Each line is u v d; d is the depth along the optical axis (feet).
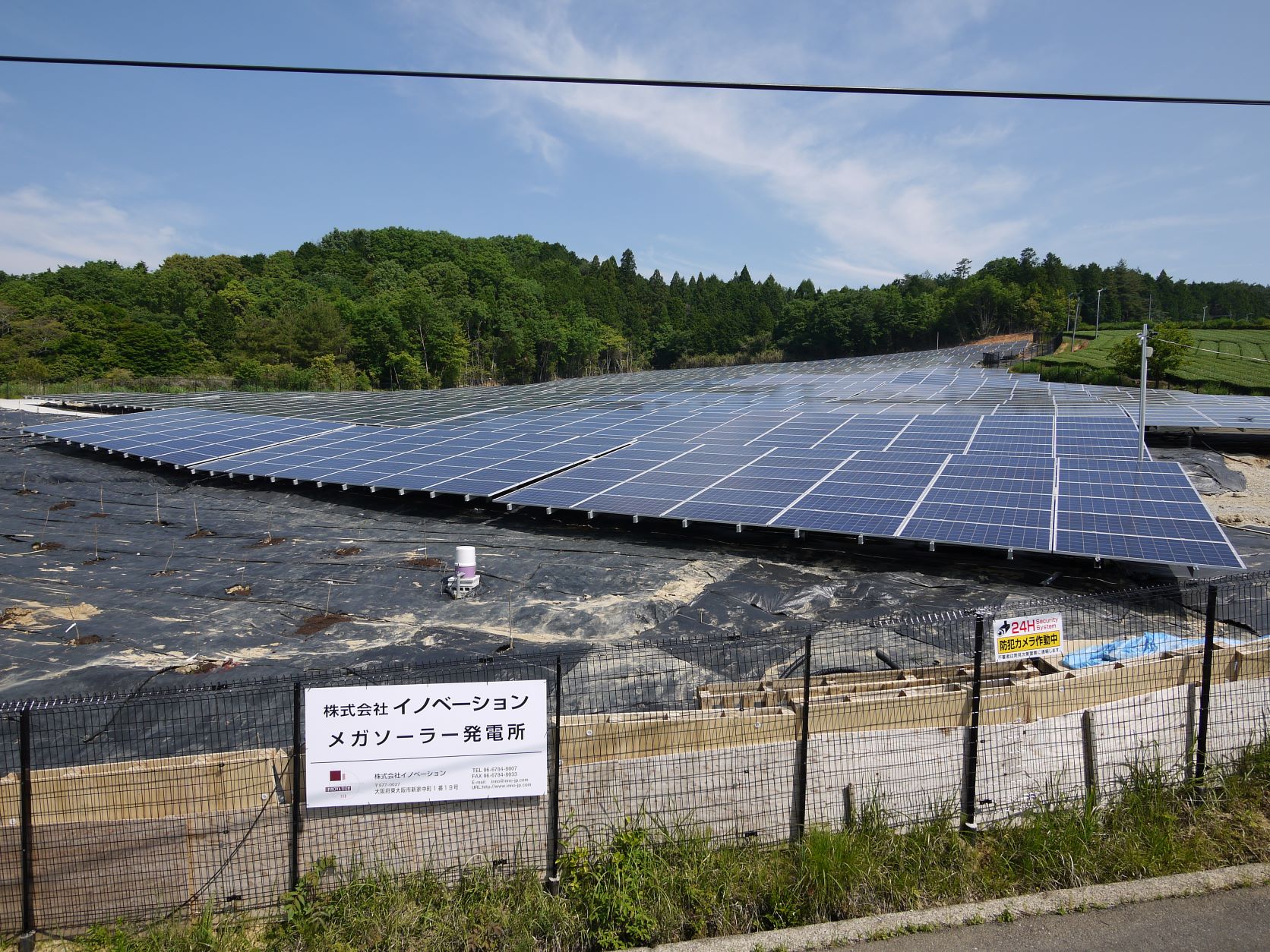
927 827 27.37
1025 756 29.25
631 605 54.80
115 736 38.24
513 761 26.18
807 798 28.17
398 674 38.01
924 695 29.81
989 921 23.67
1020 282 511.40
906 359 316.40
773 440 100.12
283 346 332.39
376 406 160.97
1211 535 54.60
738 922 24.53
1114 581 55.88
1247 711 31.89
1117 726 30.14
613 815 27.45
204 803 26.08
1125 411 123.65
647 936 23.79
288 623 53.52
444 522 77.46
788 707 30.14
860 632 48.26
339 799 25.63
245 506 85.46
